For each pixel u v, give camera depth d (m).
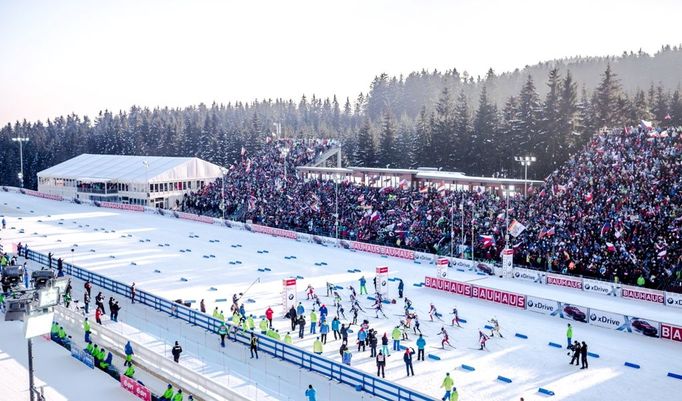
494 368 35.38
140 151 178.75
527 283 57.00
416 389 32.09
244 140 147.88
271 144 127.94
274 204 94.56
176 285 56.66
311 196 89.88
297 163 113.31
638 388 32.28
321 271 63.03
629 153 66.75
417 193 78.94
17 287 33.69
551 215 62.09
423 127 113.25
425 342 37.62
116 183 124.06
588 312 44.59
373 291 54.44
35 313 26.53
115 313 44.56
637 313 46.06
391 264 66.69
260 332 40.62
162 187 119.94
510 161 96.00
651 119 94.38
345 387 32.53
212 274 61.59
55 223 99.38
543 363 36.25
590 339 40.84
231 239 84.31
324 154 114.81
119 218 106.38
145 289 55.00
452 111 129.50
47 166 177.88
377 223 76.56
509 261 59.16
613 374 34.31
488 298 51.50
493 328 41.81
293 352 36.31
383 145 118.00
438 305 50.12
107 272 62.28
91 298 51.44
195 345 39.53
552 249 58.47
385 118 120.62
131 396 31.81
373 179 91.62
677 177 58.56
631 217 55.62
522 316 46.84
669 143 65.75
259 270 63.56
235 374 34.31
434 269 64.00
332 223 81.75
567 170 73.25
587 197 60.66
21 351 38.84
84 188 128.38
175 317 45.84
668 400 30.75
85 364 36.66
